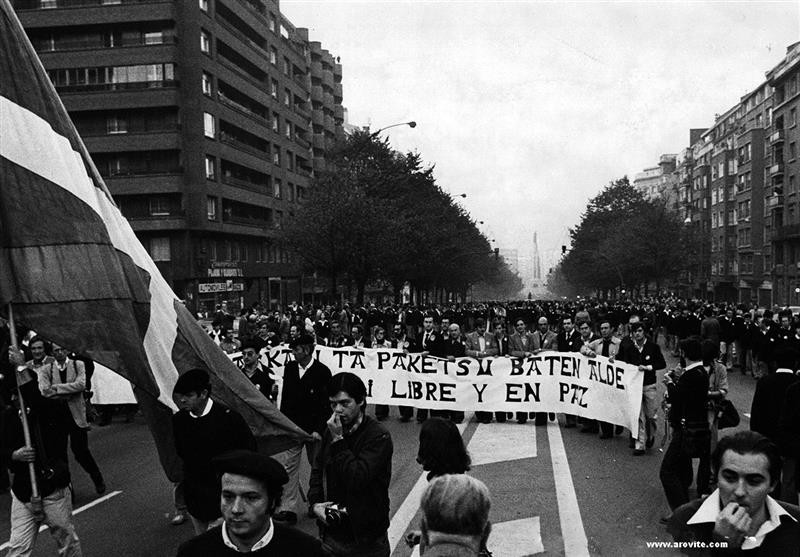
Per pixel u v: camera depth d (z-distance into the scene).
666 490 7.25
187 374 5.59
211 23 54.56
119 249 6.45
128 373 6.09
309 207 39.84
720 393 7.64
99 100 51.12
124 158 52.34
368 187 44.91
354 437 4.64
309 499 4.91
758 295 70.81
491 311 38.28
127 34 51.84
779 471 2.88
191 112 51.94
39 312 5.94
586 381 12.47
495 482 9.24
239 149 59.22
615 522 7.52
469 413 15.29
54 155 6.14
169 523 7.89
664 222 68.44
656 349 11.12
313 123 85.81
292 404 7.94
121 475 10.12
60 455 6.16
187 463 5.64
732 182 78.88
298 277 75.94
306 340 7.98
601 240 90.25
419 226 49.19
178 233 52.31
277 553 3.23
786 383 6.74
